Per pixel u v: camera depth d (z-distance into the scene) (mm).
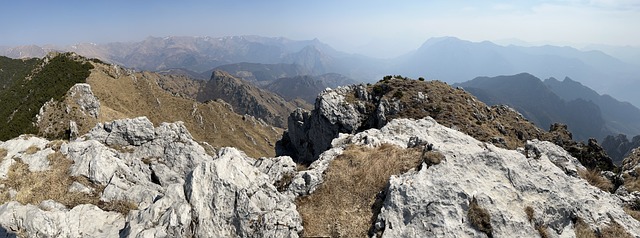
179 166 33656
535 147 27062
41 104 110812
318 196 22547
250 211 19562
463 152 22094
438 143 24406
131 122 36938
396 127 32062
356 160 25078
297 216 20188
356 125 97312
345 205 21578
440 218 18031
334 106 98312
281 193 22844
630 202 22641
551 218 18812
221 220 19656
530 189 19938
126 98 150250
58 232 20594
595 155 79812
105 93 139250
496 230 17656
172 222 19391
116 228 21719
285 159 26922
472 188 19438
